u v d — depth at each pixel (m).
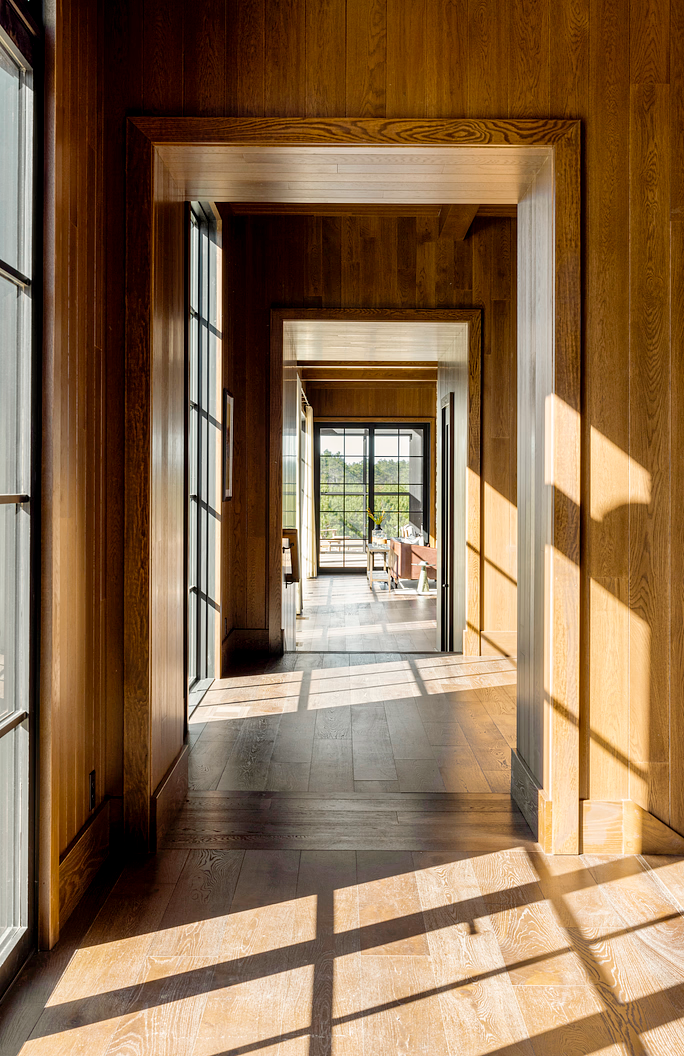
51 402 2.21
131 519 2.83
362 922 2.34
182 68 2.83
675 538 2.86
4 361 2.04
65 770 2.42
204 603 5.47
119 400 2.85
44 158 2.21
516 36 2.83
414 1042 1.83
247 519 6.23
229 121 2.81
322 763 3.74
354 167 3.04
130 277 2.83
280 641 6.25
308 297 6.06
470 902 2.46
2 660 2.04
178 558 3.39
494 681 5.42
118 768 2.84
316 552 12.88
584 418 2.86
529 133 2.81
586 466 2.86
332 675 5.61
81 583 2.59
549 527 2.88
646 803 2.87
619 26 2.83
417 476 12.78
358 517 12.88
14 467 2.12
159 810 2.89
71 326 2.46
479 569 6.25
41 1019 1.90
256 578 6.25
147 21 2.83
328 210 5.83
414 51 2.83
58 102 2.28
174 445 3.32
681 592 2.86
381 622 8.23
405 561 10.68
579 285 2.82
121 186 2.84
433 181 3.20
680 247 2.84
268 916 2.37
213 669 5.50
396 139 2.81
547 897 2.50
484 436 6.20
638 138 2.83
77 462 2.54
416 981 2.05
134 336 2.83
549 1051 1.80
